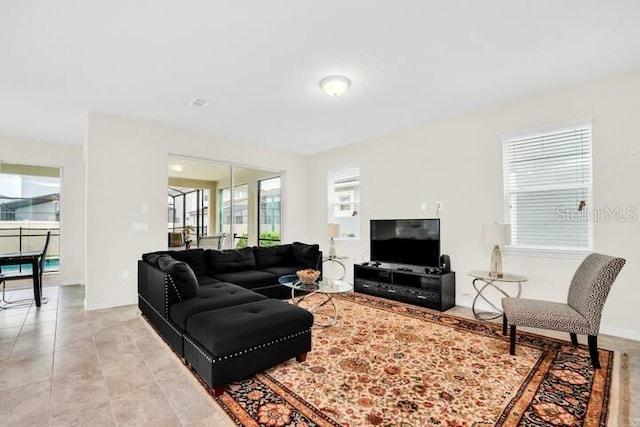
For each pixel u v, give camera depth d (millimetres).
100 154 3996
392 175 4984
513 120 3707
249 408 1858
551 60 2770
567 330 2418
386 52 2633
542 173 3561
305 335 2449
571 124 3287
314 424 1713
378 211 5188
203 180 5117
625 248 2980
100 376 2242
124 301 4141
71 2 2000
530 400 1929
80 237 5738
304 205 6508
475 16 2172
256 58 2717
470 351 2639
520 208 3719
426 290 3982
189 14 2131
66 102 3662
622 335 2963
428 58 2730
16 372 2297
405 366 2375
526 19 2205
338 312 3764
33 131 4820
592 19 2205
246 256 4543
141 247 4297
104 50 2568
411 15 2160
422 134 4598
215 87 3287
